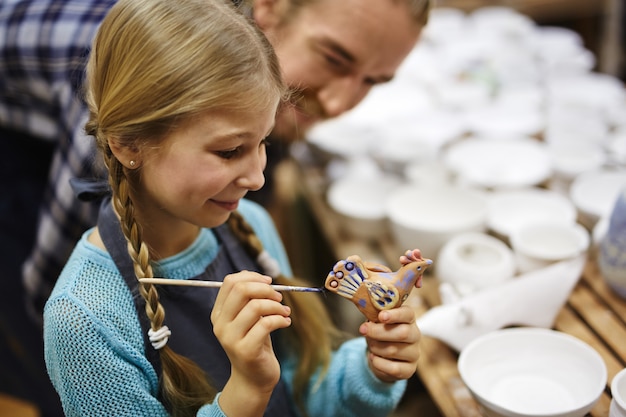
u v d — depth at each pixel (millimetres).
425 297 1256
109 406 786
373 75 1248
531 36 2387
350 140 1852
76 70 1117
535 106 1978
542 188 1660
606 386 954
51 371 816
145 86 707
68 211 1179
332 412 978
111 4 1166
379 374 900
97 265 819
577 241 1235
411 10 1159
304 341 996
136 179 793
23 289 1461
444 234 1333
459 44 2320
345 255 1492
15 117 1339
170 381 808
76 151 1114
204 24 722
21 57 1223
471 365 967
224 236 958
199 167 733
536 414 852
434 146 1796
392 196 1503
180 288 875
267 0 1234
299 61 1226
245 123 728
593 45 2900
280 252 1106
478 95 2035
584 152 1633
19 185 1398
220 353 889
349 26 1162
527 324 1101
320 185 1787
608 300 1141
